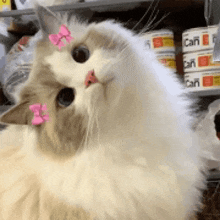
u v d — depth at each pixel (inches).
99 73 9.3
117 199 9.7
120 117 9.7
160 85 10.7
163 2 18.8
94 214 9.7
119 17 19.5
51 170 9.9
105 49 10.1
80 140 9.6
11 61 11.6
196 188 11.7
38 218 10.0
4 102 11.6
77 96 9.6
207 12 18.7
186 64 20.3
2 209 10.4
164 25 20.8
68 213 9.8
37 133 10.2
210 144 17.1
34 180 10.4
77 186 9.7
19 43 13.1
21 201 10.3
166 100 10.7
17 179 10.6
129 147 10.0
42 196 10.1
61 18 11.8
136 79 9.9
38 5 11.1
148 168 10.0
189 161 10.9
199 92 19.7
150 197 9.8
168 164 10.2
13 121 10.2
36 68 10.3
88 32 10.6
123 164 9.9
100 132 9.6
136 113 9.9
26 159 10.6
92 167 9.7
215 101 19.3
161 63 12.5
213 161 16.9
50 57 10.1
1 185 10.7
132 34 11.7
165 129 10.4
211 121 18.2
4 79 11.4
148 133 10.1
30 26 17.1
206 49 19.5
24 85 10.4
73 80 9.5
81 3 18.2
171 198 10.0
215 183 16.4
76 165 9.7
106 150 9.8
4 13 17.6
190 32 19.8
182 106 11.7
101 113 9.4
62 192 9.7
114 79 9.5
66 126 9.6
